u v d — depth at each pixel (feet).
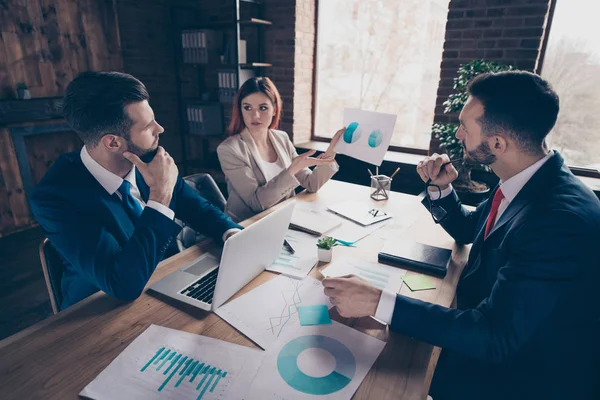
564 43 9.46
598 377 2.89
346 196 6.03
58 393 2.20
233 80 12.77
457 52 10.09
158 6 13.38
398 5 11.66
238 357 2.50
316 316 2.93
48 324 2.80
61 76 11.14
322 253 3.79
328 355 2.53
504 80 2.90
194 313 2.96
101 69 12.09
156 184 3.26
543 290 2.44
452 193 4.49
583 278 2.46
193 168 15.52
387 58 12.28
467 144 3.23
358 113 5.30
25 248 9.67
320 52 13.37
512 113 2.86
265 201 5.68
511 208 3.10
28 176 10.72
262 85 6.27
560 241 2.49
